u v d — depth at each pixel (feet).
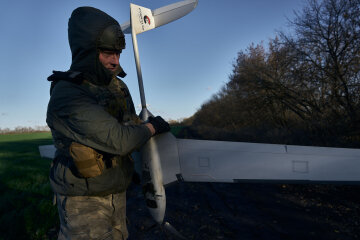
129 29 6.65
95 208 3.69
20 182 12.95
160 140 5.36
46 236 7.36
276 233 7.11
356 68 15.85
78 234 3.43
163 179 5.38
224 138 27.14
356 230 6.93
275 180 4.99
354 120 14.23
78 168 3.24
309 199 9.68
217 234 7.29
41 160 20.15
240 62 26.89
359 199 9.09
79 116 3.05
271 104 24.38
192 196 11.18
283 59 21.08
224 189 11.98
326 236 6.76
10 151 30.04
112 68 4.00
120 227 4.28
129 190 12.69
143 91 5.43
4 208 9.15
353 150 4.58
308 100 19.54
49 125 3.46
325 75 17.57
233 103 31.27
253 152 5.15
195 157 5.41
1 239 6.99
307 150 4.83
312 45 18.44
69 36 3.82
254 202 9.87
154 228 7.89
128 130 3.30
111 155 3.70
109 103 3.89
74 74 3.39
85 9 3.75
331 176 4.67
